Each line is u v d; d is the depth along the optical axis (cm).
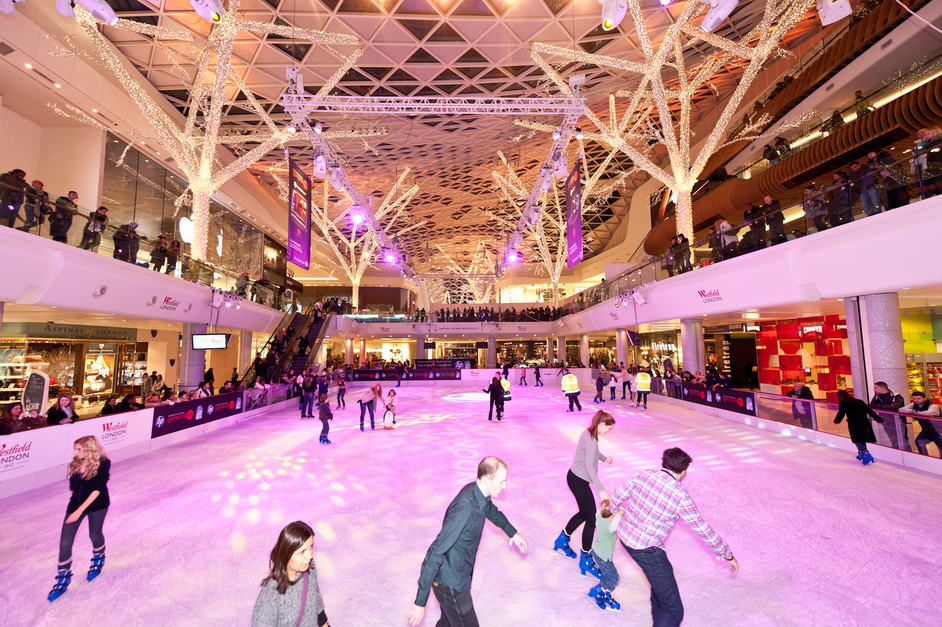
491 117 2141
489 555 441
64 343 1670
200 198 1623
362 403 1238
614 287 2170
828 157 1347
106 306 1085
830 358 1541
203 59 1491
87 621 342
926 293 1023
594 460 388
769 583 381
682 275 1465
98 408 1766
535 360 4725
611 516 331
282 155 2372
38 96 1305
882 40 1243
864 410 781
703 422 1254
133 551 464
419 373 3141
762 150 1888
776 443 949
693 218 2194
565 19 1520
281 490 672
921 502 567
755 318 1689
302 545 215
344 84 1855
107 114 1440
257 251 2973
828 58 1449
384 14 1445
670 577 261
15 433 666
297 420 1453
